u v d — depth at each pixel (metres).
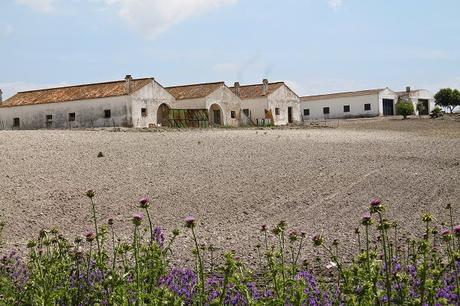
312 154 26.11
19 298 6.22
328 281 8.26
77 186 18.69
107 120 47.72
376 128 46.66
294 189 19.38
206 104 52.03
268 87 61.88
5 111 52.12
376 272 5.64
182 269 8.00
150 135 31.98
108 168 21.45
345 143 30.64
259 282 7.69
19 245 12.43
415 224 14.22
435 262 7.51
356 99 77.50
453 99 84.12
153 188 18.89
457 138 34.69
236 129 43.25
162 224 15.11
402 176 21.27
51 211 15.99
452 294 5.86
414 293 5.97
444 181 20.30
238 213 16.45
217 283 6.86
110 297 5.76
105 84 50.66
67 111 49.38
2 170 20.25
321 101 80.19
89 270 6.85
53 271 6.52
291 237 7.66
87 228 14.51
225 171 21.77
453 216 15.16
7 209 15.89
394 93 80.00
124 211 16.31
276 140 31.27
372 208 5.49
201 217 15.93
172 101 51.31
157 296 5.34
